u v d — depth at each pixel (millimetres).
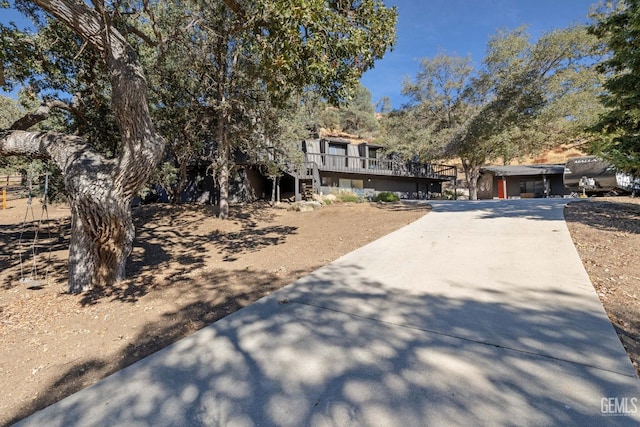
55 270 6016
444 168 27078
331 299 3734
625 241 4941
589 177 14883
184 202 16953
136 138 4574
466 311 3148
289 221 11289
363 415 1835
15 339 3277
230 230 10141
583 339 2492
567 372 2105
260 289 4359
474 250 5324
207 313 3637
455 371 2197
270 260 6047
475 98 21375
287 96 5270
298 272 5051
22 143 4809
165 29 7844
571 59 16641
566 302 3182
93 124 8227
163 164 11867
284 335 2896
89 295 4547
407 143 21344
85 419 1961
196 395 2115
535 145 18297
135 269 5875
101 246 4859
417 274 4426
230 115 11281
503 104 18344
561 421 1693
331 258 5758
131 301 4223
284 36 4098
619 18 6828
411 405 1890
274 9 3920
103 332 3334
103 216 4602
